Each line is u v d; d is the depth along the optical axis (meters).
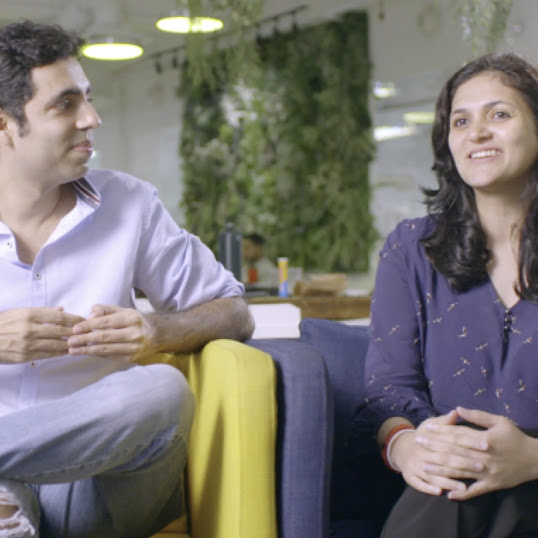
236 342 1.45
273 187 6.90
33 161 1.43
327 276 3.61
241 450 1.29
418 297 1.48
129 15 6.00
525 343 1.36
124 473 1.32
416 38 5.96
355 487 1.61
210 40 4.79
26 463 1.20
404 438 1.32
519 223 1.41
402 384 1.45
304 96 6.74
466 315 1.42
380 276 1.53
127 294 1.59
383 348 1.49
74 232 1.52
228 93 6.84
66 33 1.46
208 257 1.71
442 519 1.18
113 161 8.39
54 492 1.36
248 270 4.54
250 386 1.30
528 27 4.77
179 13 4.24
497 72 1.40
